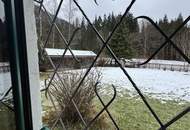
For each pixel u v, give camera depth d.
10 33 0.64
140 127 5.30
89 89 3.85
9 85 0.65
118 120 5.63
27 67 0.69
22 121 0.67
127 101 7.71
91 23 0.79
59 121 1.12
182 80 15.30
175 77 16.78
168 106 7.75
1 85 0.65
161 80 14.77
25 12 0.68
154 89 11.37
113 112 6.24
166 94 10.16
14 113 0.67
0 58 0.63
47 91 1.13
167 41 0.60
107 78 10.49
